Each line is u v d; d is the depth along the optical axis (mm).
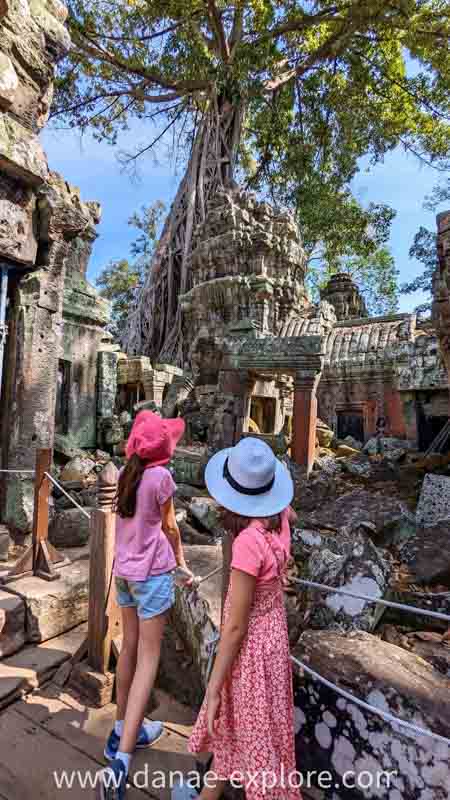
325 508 5637
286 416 11875
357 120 18172
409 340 12508
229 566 1935
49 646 2783
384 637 2746
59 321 4070
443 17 14023
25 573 3104
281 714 1499
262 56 14859
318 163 19375
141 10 14539
